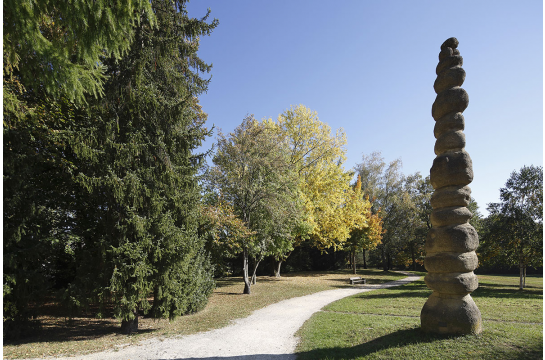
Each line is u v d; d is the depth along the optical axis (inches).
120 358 287.1
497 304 471.8
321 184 1011.3
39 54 215.5
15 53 219.0
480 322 274.2
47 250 360.5
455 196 292.4
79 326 417.4
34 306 361.4
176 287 380.8
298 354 283.3
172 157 413.7
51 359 285.4
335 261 1471.5
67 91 240.7
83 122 375.2
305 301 590.2
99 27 223.0
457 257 277.9
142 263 341.4
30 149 353.7
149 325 422.0
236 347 313.3
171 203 395.9
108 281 345.7
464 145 304.2
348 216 1073.5
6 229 324.5
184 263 381.4
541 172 768.3
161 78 428.1
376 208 1560.0
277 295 660.1
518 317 364.2
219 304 564.4
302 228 843.4
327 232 1002.7
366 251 1926.7
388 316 403.9
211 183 666.2
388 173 1584.6
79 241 400.2
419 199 1428.4
